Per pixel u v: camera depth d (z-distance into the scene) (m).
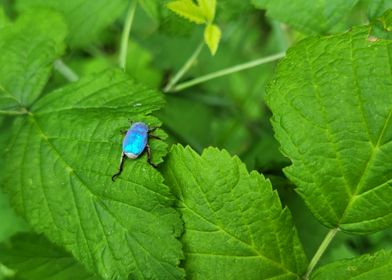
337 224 0.26
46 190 0.27
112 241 0.26
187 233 0.26
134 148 0.26
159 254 0.25
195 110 0.36
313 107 0.26
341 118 0.25
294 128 0.26
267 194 0.26
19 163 0.27
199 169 0.26
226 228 0.26
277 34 0.34
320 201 0.26
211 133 0.37
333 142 0.26
